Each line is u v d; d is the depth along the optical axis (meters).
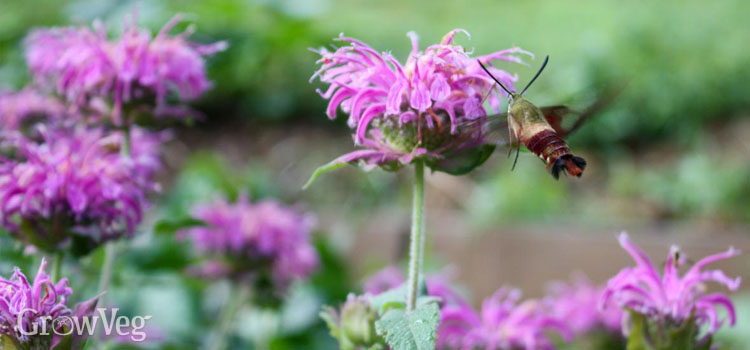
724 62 1.58
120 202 0.67
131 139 0.76
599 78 1.46
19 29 1.28
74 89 0.71
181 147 1.68
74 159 0.66
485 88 0.59
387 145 0.60
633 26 1.62
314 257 0.90
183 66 0.72
